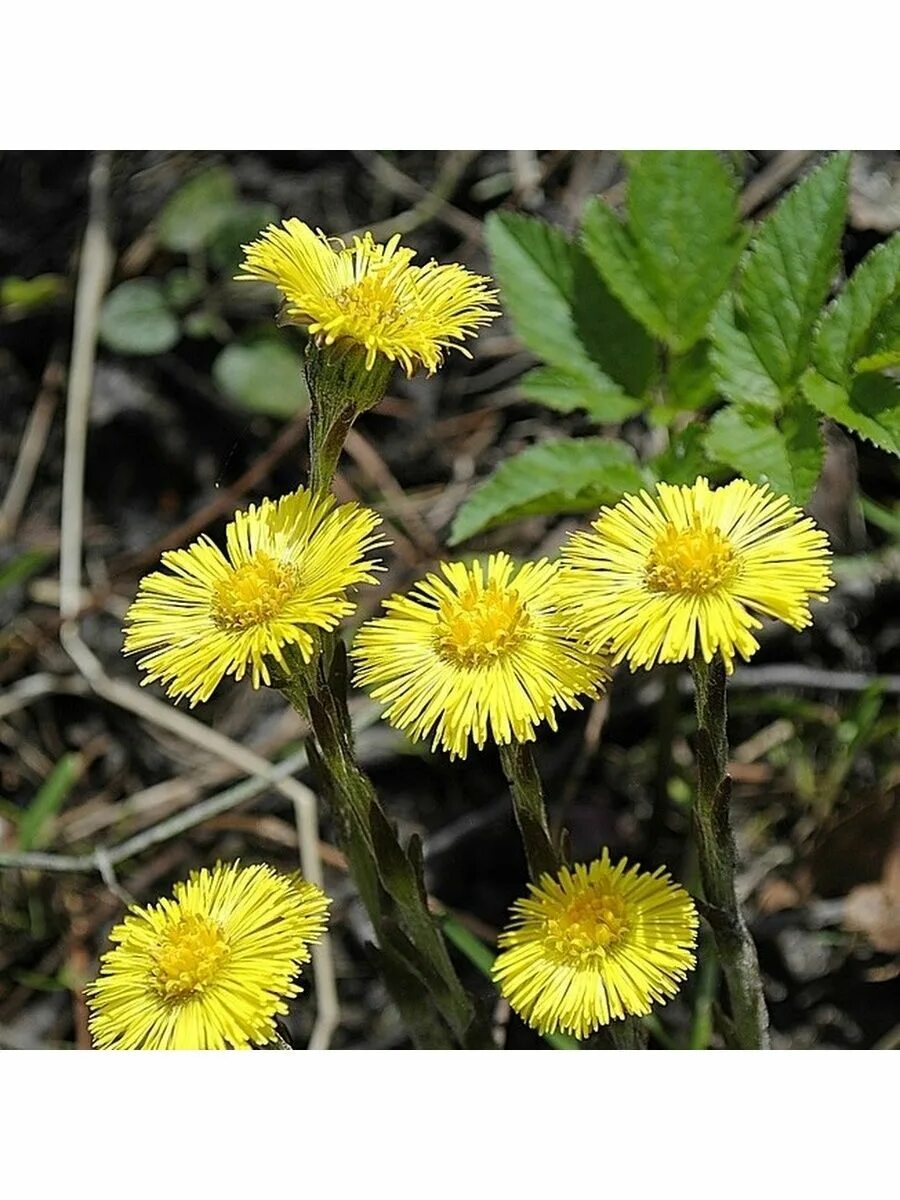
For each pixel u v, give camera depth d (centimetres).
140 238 33
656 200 22
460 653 15
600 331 23
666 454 21
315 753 17
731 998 18
